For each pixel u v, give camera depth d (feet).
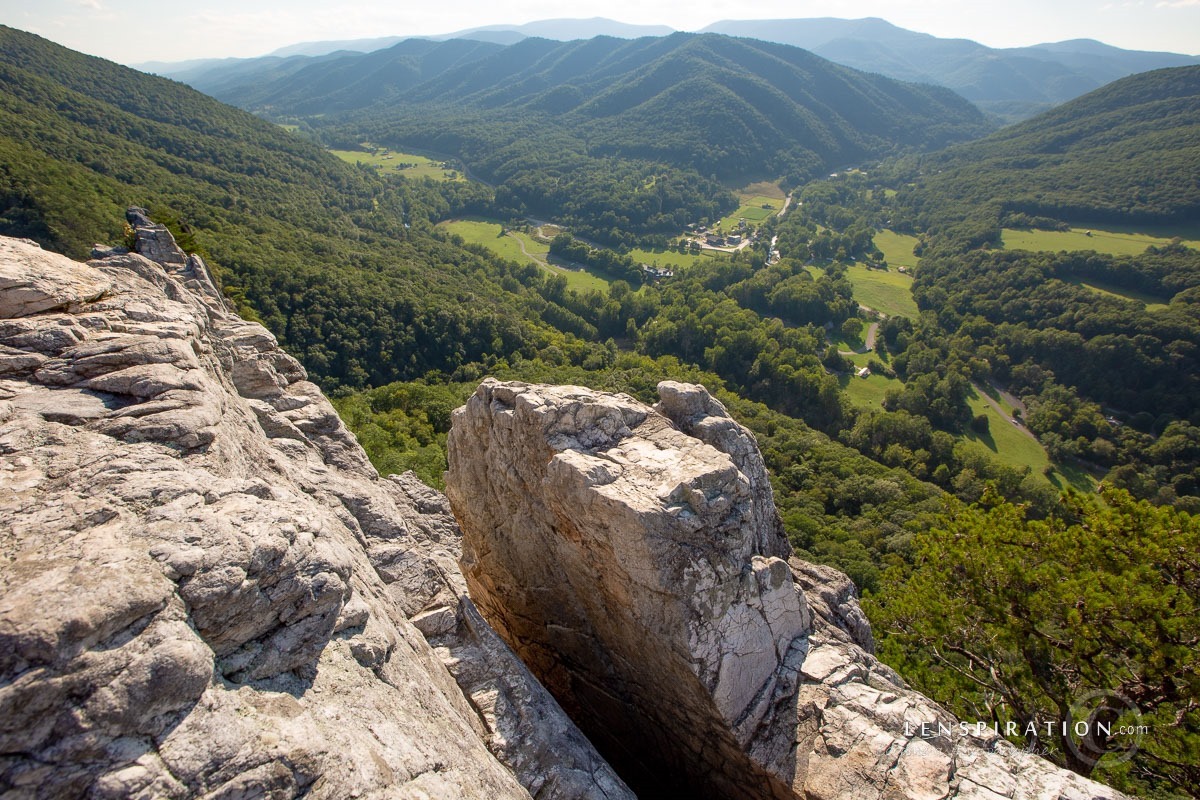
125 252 95.71
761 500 50.57
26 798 17.38
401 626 36.60
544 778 33.35
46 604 19.39
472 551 54.54
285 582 26.53
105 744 18.76
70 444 29.63
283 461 51.78
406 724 26.78
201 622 23.18
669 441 42.68
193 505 27.04
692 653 35.40
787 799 35.35
